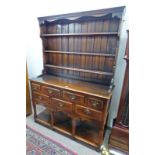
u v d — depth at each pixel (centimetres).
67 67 197
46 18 179
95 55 171
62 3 188
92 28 165
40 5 206
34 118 217
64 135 188
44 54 207
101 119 147
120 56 166
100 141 159
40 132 194
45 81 184
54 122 206
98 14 143
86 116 156
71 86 167
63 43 192
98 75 178
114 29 153
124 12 135
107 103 139
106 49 164
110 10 136
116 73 175
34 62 245
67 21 176
